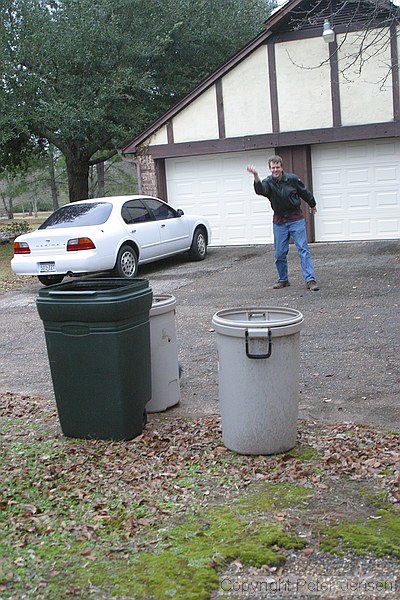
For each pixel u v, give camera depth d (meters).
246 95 15.73
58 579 3.25
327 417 5.45
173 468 4.56
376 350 7.15
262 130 15.71
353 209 15.52
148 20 19.97
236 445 4.75
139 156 16.88
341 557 3.40
